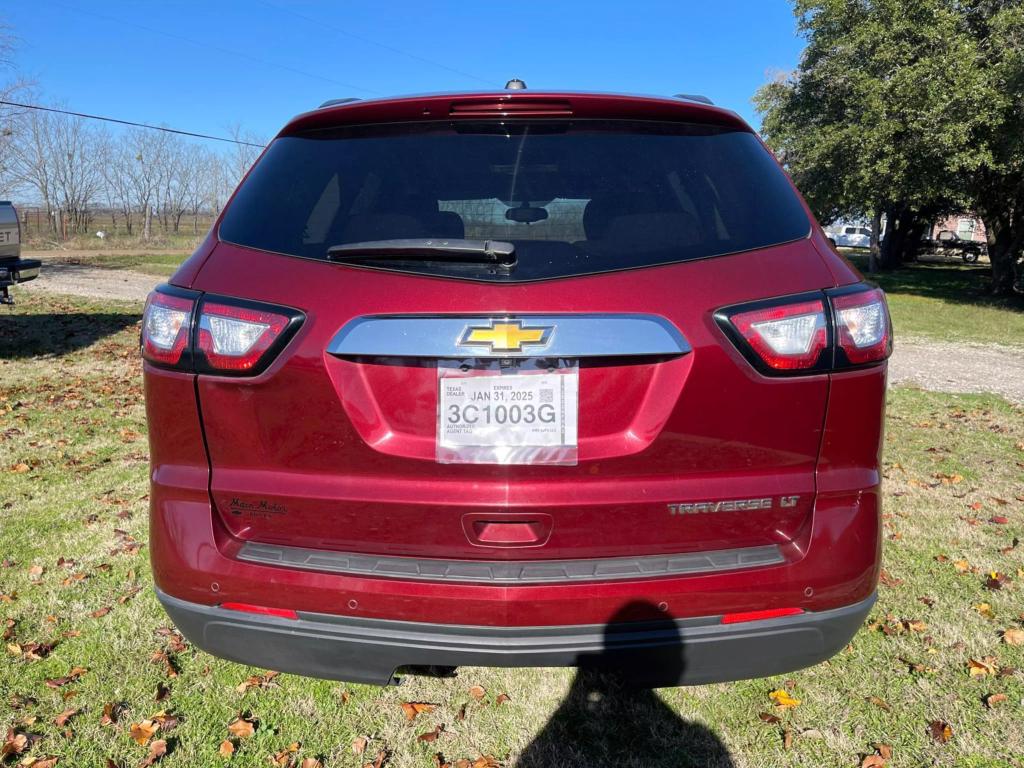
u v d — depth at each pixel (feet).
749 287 5.70
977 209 72.02
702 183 6.33
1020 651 8.87
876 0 61.05
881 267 118.93
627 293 5.63
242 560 5.96
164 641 9.00
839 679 8.34
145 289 58.44
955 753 7.19
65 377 24.31
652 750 7.30
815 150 67.15
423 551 5.87
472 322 5.55
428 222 6.12
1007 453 17.44
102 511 13.02
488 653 5.76
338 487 5.82
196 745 7.30
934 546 11.89
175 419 6.05
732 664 6.01
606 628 5.75
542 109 6.53
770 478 5.82
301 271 5.88
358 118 6.71
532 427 5.69
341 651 5.93
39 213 130.52
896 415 21.34
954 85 55.52
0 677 8.23
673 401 5.60
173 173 143.13
